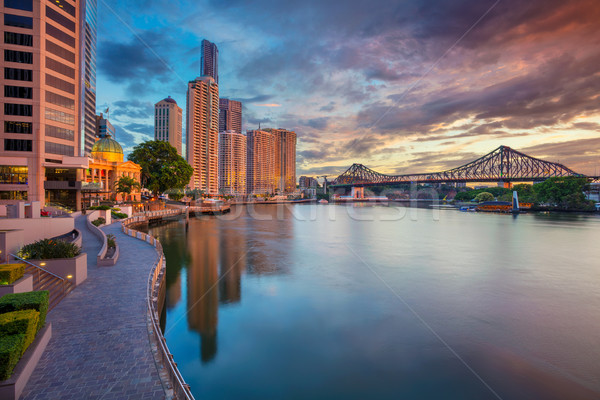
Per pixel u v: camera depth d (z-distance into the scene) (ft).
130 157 317.63
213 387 49.62
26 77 185.37
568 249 170.71
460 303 85.66
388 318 75.25
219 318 74.64
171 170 318.86
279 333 67.31
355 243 190.49
